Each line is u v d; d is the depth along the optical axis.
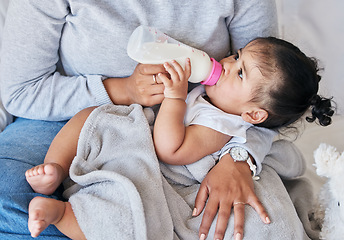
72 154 1.08
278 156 1.33
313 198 1.36
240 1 1.17
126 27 1.12
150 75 1.12
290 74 1.11
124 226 0.93
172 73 1.06
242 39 1.27
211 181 1.08
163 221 1.00
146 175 1.03
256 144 1.17
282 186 1.18
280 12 1.62
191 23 1.15
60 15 1.12
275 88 1.12
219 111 1.17
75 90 1.20
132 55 1.03
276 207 1.07
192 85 1.29
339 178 1.04
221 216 1.02
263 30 1.24
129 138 1.09
